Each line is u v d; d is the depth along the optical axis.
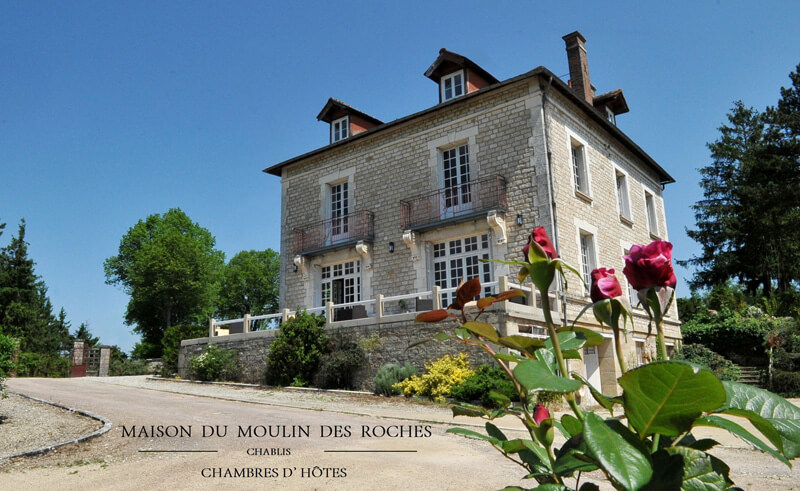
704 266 31.83
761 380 17.12
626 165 19.52
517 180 15.02
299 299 19.06
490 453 6.83
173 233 38.44
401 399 12.24
